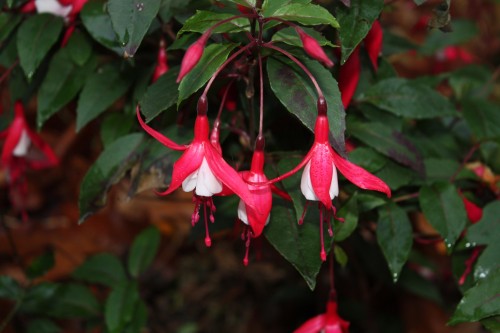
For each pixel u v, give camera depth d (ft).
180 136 1.92
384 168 2.00
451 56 3.07
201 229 2.22
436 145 2.29
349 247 2.42
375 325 2.82
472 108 2.25
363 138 1.96
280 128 2.05
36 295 2.39
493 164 2.17
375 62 1.95
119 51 1.91
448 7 1.77
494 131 2.21
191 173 1.63
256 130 1.99
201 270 3.41
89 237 3.55
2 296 2.38
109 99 2.02
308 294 2.94
